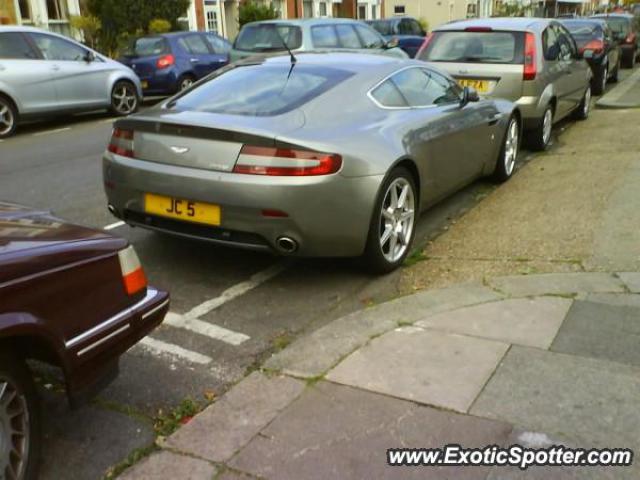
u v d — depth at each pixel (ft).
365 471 9.02
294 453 9.43
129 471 9.28
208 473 9.14
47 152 32.35
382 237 15.43
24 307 8.09
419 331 12.49
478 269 15.58
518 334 12.19
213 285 15.56
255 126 13.87
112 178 15.56
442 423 9.86
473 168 20.72
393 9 149.69
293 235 13.80
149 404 10.90
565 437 9.48
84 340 8.88
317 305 14.43
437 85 19.57
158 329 13.39
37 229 9.37
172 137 14.40
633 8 87.97
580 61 33.45
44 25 67.72
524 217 19.21
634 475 8.73
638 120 34.12
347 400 10.52
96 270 9.12
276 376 11.29
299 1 108.68
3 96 36.99
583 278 14.34
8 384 8.29
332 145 13.93
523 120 26.91
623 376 10.80
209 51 52.70
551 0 189.98
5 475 8.27
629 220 17.80
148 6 70.44
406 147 15.88
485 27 27.68
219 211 13.96
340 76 16.40
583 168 24.40
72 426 10.32
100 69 42.52
